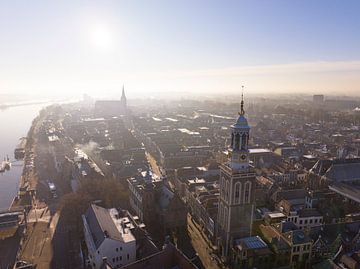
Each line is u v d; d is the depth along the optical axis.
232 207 103.19
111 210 118.25
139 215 133.88
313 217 130.75
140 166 183.12
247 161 103.06
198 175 178.50
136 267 76.44
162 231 125.19
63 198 145.25
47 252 112.00
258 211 131.25
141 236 100.12
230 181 101.75
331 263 89.56
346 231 113.50
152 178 151.00
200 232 126.44
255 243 101.31
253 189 104.44
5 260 107.62
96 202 131.88
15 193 186.25
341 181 169.88
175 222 124.88
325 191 158.12
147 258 78.31
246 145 102.94
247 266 97.88
